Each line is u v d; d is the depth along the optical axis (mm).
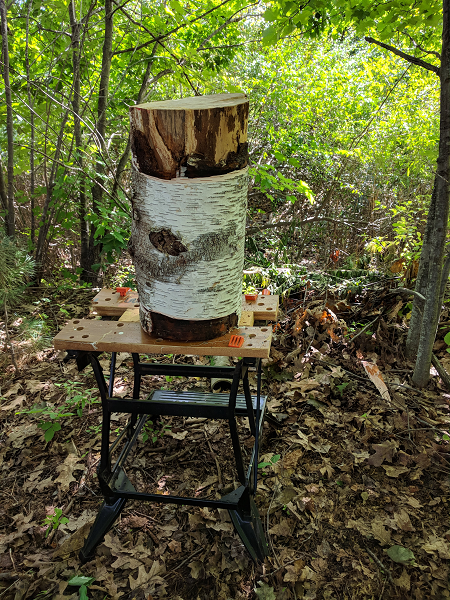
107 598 1600
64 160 3840
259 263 4195
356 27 2594
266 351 1419
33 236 4215
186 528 1867
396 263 3420
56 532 1857
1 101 3521
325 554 1736
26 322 3176
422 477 2059
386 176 5293
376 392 2643
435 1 2268
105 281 4344
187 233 1333
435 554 1705
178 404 1598
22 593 1606
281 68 6199
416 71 5230
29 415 2541
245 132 1354
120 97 4648
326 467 2117
